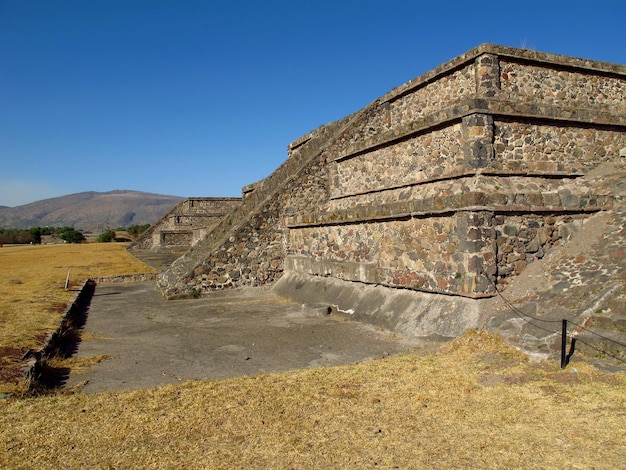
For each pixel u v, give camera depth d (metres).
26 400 5.85
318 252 13.82
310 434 4.75
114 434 4.86
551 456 4.13
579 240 8.73
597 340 6.26
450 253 8.82
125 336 9.91
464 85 11.32
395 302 10.08
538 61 10.95
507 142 9.48
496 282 8.45
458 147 9.66
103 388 6.46
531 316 7.37
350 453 4.35
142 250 37.66
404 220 10.10
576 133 10.20
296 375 6.69
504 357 6.71
